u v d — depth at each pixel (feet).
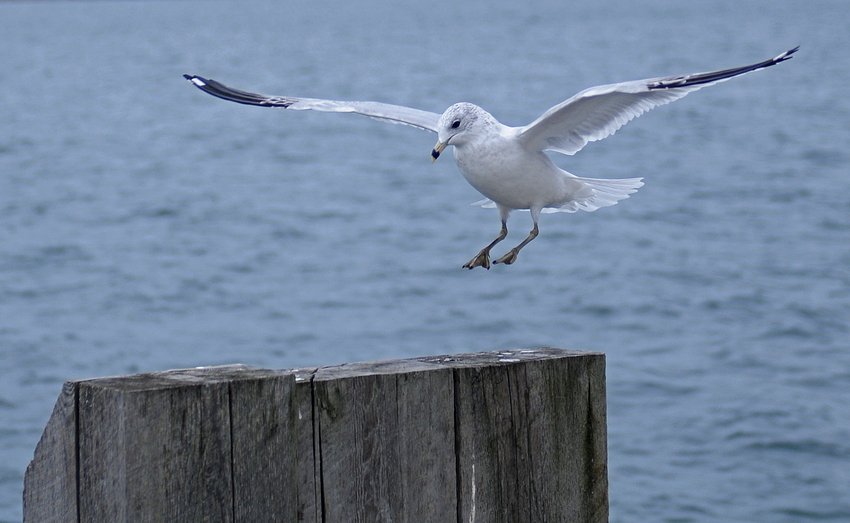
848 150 100.94
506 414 13.55
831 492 34.14
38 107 155.12
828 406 41.01
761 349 48.42
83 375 46.16
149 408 10.96
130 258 67.41
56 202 84.89
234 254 68.64
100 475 11.14
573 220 77.00
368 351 49.96
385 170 99.09
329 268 65.21
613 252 67.87
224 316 55.57
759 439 37.91
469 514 13.35
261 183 93.40
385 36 353.72
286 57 255.70
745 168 94.12
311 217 79.51
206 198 86.53
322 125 131.85
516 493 13.67
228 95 20.93
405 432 12.90
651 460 36.65
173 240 72.43
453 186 90.79
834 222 73.77
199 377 11.60
